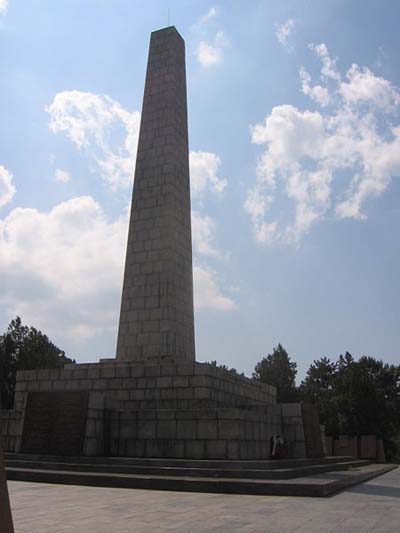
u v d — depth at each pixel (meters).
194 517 9.70
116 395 22.42
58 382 23.56
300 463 19.17
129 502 11.57
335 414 49.81
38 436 19.27
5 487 4.29
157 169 26.66
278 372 64.12
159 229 25.80
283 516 9.98
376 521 9.59
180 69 28.72
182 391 21.56
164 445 18.73
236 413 18.11
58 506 10.86
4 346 53.38
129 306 25.31
